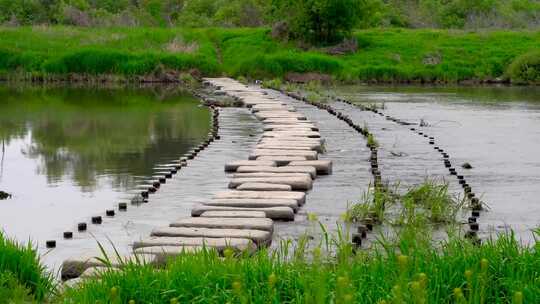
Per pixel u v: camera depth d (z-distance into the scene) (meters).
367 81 45.00
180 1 70.19
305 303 6.27
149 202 12.50
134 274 7.08
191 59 45.69
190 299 6.87
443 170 15.51
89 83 42.91
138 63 44.41
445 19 65.69
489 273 7.14
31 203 12.79
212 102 30.41
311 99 31.92
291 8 51.78
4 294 7.30
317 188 13.52
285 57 45.81
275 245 9.62
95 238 10.20
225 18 64.44
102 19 56.97
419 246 7.97
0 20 57.00
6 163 16.92
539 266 7.26
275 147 17.66
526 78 44.84
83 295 6.88
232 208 11.24
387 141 19.97
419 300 5.75
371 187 13.54
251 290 6.87
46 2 59.16
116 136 21.38
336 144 19.39
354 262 7.45
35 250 8.42
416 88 41.69
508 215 11.42
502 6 69.94
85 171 15.91
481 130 22.58
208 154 17.62
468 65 46.84
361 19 51.78
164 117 26.06
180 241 9.19
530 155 17.77
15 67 44.38
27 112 27.30
